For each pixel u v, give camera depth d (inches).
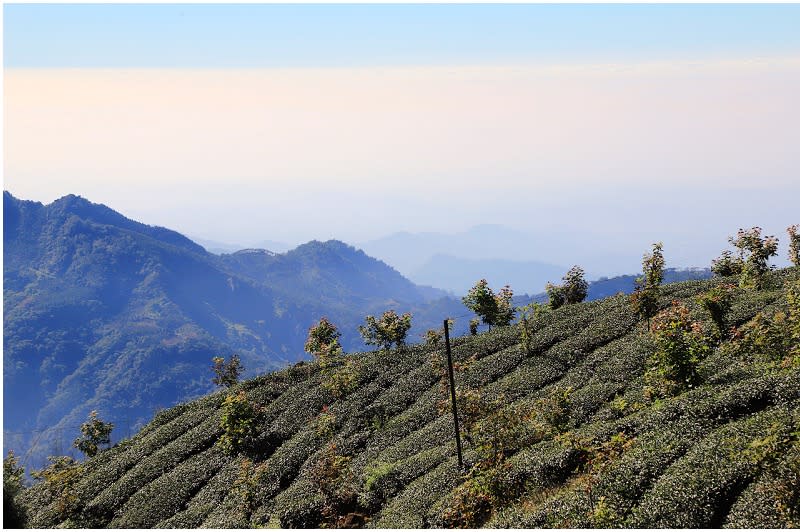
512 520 1142.3
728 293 1651.1
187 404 2591.0
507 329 2396.7
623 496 1029.2
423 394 2009.1
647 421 1242.6
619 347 1840.6
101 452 2444.6
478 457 1441.9
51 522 1829.5
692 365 1366.9
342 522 1439.5
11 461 2087.8
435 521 1289.4
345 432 1905.8
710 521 906.7
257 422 2038.6
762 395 1149.1
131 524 1745.8
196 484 1871.3
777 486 884.6
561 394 1509.6
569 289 2719.0
